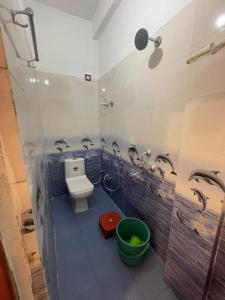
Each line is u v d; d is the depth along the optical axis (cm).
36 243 42
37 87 176
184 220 96
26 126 53
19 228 37
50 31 185
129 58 146
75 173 224
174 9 96
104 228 161
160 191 129
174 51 100
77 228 176
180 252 102
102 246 153
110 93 194
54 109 207
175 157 109
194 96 81
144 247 128
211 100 73
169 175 117
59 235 166
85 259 140
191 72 81
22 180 37
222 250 78
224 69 67
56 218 192
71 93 212
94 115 236
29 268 42
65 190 243
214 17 68
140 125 144
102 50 200
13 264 39
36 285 45
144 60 127
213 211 79
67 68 203
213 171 76
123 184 193
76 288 117
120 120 179
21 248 39
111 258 140
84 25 202
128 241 151
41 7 176
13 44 49
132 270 130
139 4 124
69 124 221
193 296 98
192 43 79
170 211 120
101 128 239
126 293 114
